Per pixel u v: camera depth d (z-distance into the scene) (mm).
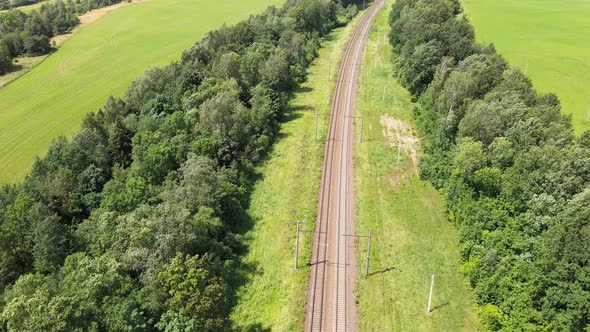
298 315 54594
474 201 65312
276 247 65562
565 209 55344
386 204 74188
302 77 123688
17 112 124562
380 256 63281
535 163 63250
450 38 108500
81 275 49719
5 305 49188
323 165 84812
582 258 46281
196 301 50406
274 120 98125
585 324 44688
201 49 121312
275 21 142125
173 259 52625
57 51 166250
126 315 47219
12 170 99938
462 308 55094
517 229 58406
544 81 114000
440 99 89562
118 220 59562
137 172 73938
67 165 77375
